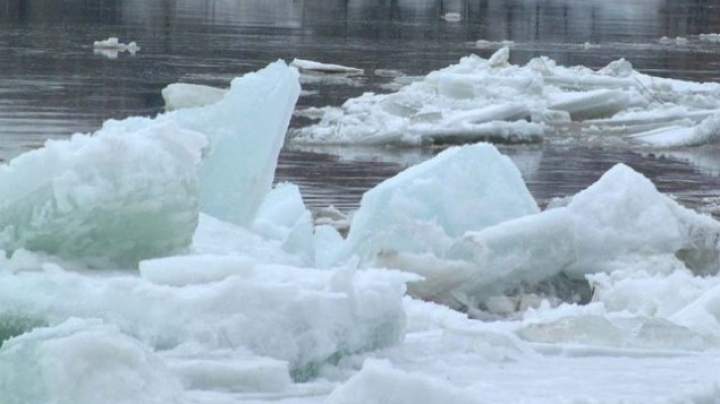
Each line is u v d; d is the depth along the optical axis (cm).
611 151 9556
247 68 13888
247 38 17700
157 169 3067
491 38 19775
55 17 19850
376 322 2777
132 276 2933
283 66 4222
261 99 4162
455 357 2861
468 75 11106
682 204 7156
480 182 4462
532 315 3662
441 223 4319
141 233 3105
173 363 2408
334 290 2712
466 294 4169
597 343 3066
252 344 2530
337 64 14938
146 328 2516
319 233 4600
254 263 2753
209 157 4106
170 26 19062
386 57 16062
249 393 2423
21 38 16188
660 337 3089
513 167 4575
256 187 4141
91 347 2066
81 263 3047
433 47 17812
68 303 2592
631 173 4519
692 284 3847
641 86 11894
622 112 11150
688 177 8338
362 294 2753
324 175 7888
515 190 4509
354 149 9188
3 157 7606
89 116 9688
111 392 2050
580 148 9656
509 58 16462
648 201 4456
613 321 3161
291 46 16888
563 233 4278
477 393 2509
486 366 2800
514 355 2908
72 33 17225
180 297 2536
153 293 2545
